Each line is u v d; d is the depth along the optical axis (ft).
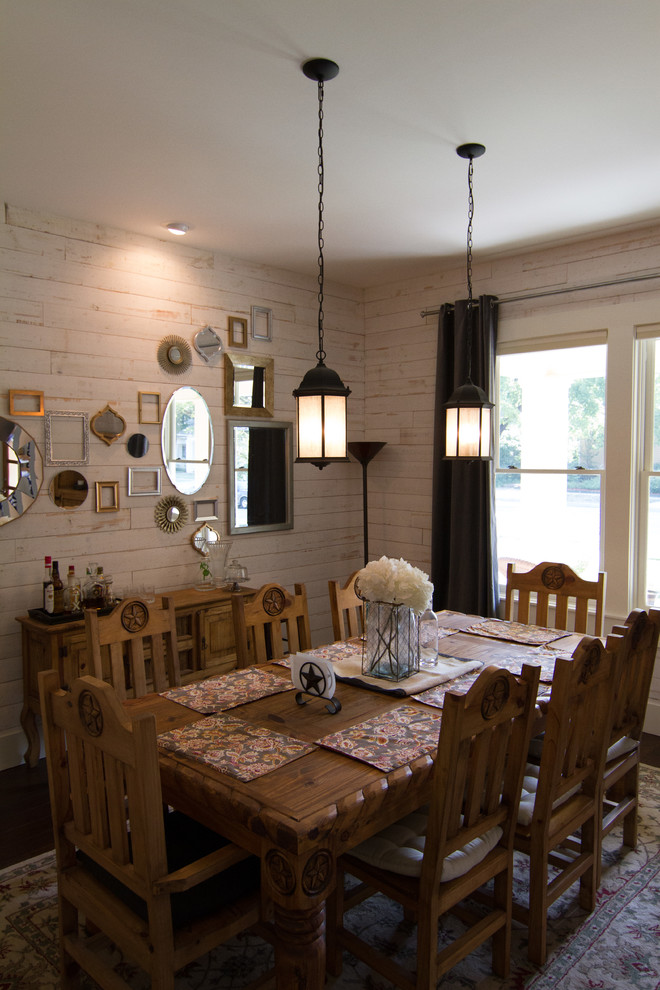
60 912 5.74
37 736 10.57
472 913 6.47
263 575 14.12
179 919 4.90
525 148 8.59
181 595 11.93
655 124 7.96
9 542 10.43
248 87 7.07
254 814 4.64
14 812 9.24
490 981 6.20
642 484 12.02
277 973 4.72
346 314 15.55
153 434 12.11
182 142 8.32
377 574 7.25
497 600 13.46
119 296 11.58
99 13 5.82
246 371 13.53
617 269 11.90
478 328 13.34
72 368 11.03
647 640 7.88
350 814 4.74
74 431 11.07
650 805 9.36
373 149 8.56
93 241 11.22
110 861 5.00
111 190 9.82
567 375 12.83
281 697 6.95
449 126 7.98
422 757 5.47
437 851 5.14
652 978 6.24
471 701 5.11
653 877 7.77
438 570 14.05
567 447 12.91
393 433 15.51
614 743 7.95
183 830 5.98
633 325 11.72
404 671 7.32
